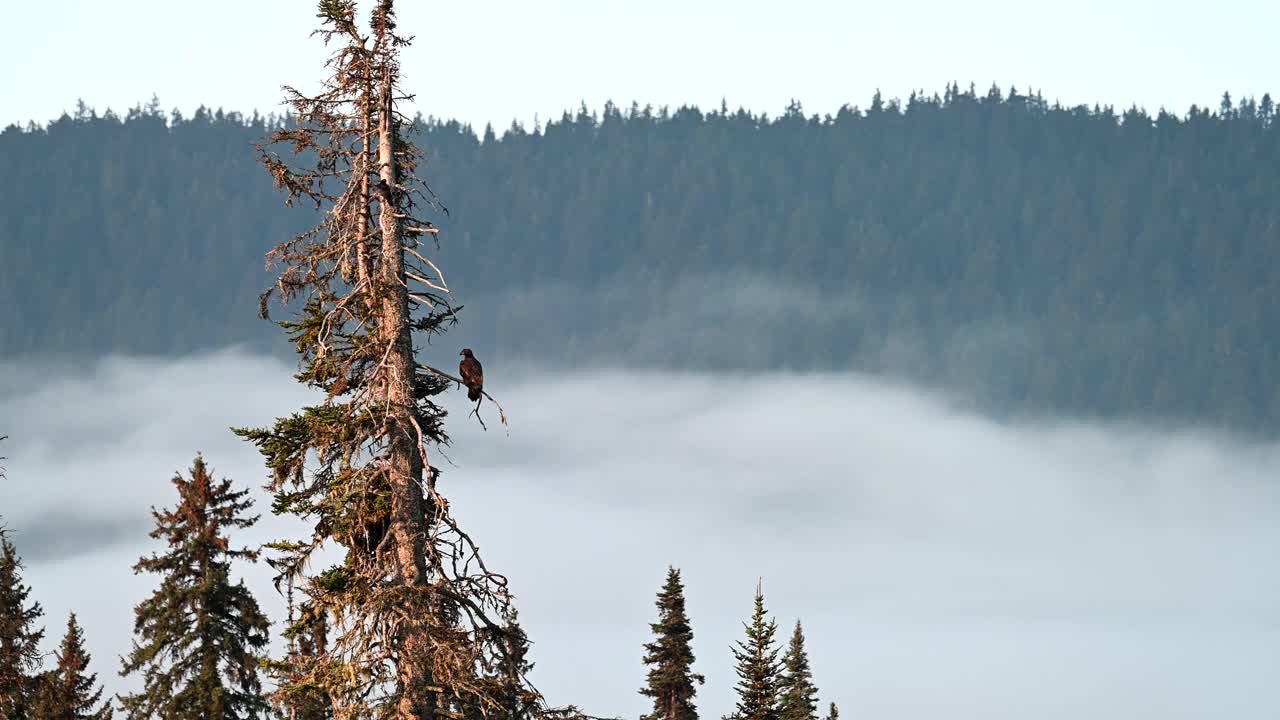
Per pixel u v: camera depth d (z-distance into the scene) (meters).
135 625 62.66
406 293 37.44
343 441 36.00
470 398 37.88
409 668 35.09
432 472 36.31
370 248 38.12
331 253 37.22
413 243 38.44
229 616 62.69
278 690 36.06
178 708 60.50
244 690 61.94
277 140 37.12
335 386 36.78
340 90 37.28
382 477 36.75
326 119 37.47
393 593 35.06
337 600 35.56
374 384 36.75
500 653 36.56
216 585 61.97
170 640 61.75
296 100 37.25
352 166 37.59
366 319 37.25
